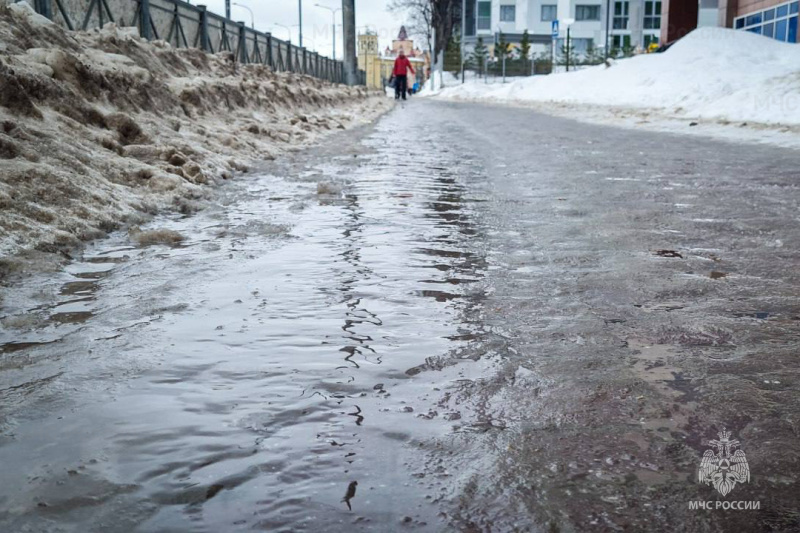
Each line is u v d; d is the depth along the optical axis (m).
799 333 2.56
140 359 2.27
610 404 1.95
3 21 7.02
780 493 1.50
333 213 5.07
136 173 5.45
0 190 3.91
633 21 65.94
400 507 1.44
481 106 32.34
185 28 16.50
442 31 75.38
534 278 3.33
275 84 17.41
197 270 3.44
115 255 3.71
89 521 1.39
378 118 20.80
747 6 36.47
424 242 4.12
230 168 7.43
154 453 1.65
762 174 7.38
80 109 6.19
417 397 1.99
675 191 6.16
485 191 6.18
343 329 2.59
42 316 2.71
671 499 1.48
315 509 1.43
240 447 1.69
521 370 2.20
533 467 1.61
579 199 5.71
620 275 3.38
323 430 1.78
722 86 21.91
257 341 2.46
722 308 2.87
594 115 21.44
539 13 73.19
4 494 1.48
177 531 1.36
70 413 1.88
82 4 11.38
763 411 1.91
